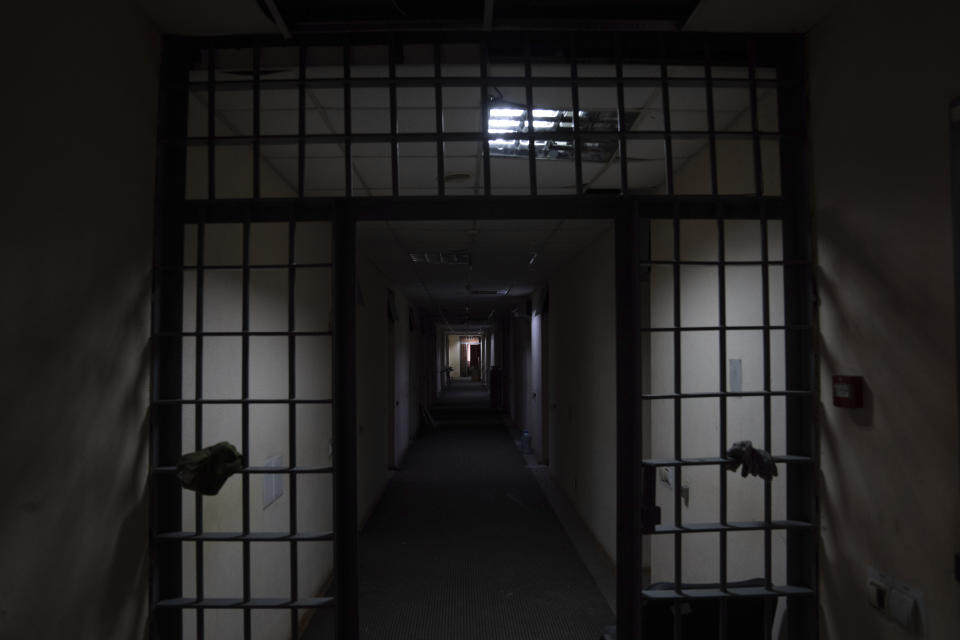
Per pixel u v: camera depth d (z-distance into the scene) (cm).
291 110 221
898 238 143
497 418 1322
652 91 208
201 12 166
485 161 179
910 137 139
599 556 452
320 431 374
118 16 155
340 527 171
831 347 169
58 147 131
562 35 183
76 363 137
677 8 172
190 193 203
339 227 176
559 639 322
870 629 153
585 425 520
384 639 322
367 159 284
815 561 174
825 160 172
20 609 120
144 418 167
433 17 172
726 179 244
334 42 182
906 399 140
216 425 225
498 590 388
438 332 1850
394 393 779
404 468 780
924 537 135
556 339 686
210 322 220
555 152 275
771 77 196
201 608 168
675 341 177
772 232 204
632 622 174
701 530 174
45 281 127
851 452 160
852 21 160
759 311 216
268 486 283
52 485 129
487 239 465
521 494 644
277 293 297
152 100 172
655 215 180
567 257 559
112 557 151
